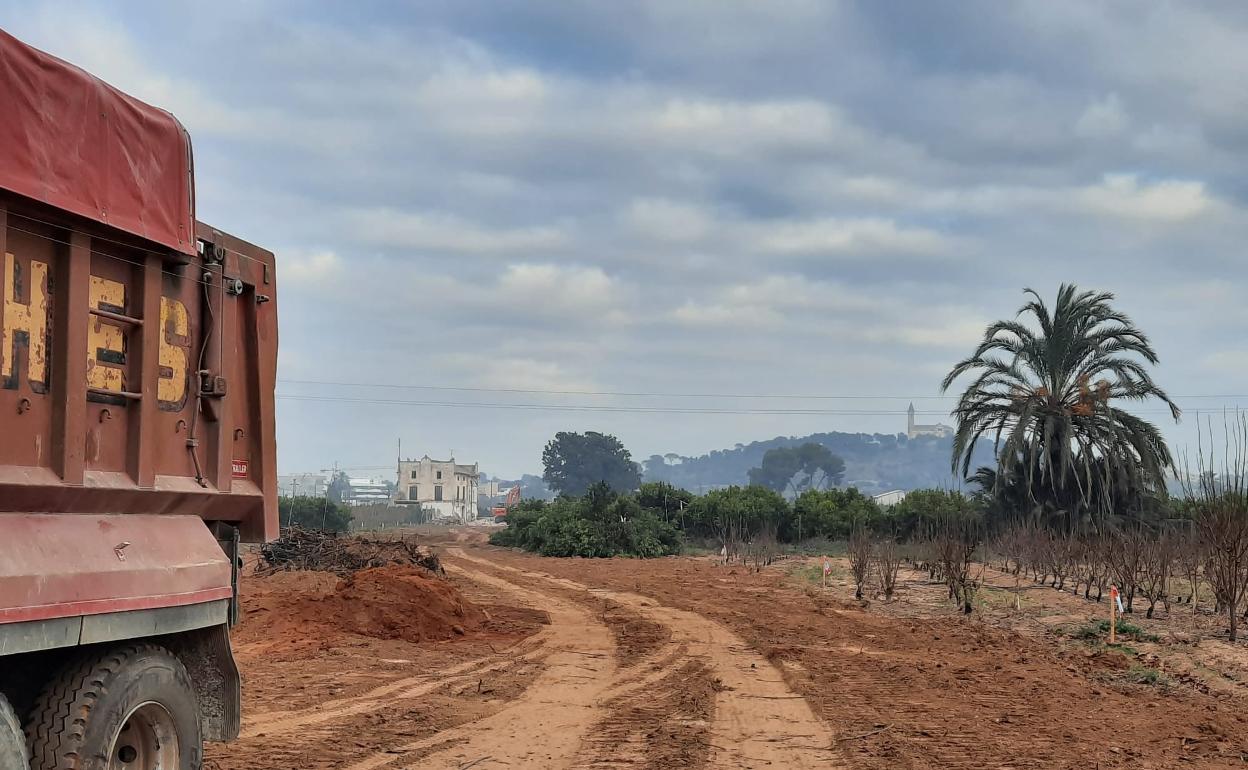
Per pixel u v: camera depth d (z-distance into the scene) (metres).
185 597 7.46
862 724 12.26
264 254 9.38
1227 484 21.48
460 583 33.66
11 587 5.93
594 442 168.50
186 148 7.99
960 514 47.34
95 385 7.06
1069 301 45.75
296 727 11.35
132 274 7.51
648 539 55.94
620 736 11.48
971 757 10.54
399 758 10.12
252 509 9.12
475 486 196.25
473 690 14.34
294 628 19.73
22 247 6.38
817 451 189.62
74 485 6.70
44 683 6.68
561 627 22.56
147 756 7.21
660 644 19.62
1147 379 45.25
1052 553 31.41
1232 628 18.77
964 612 25.39
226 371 8.66
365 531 84.12
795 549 55.28
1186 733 11.76
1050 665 17.17
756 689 14.80
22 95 6.23
